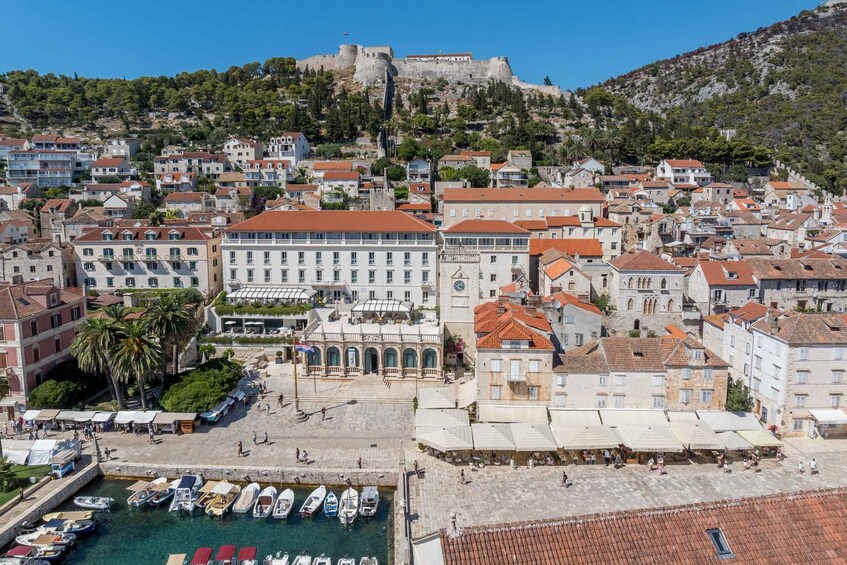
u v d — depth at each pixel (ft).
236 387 282.56
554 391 230.27
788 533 94.84
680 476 201.05
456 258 314.35
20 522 176.76
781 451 213.66
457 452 220.23
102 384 279.69
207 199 599.98
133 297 358.84
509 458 214.69
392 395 279.69
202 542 175.01
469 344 318.24
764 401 241.35
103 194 615.57
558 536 93.97
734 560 91.20
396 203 575.79
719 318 288.71
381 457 217.36
